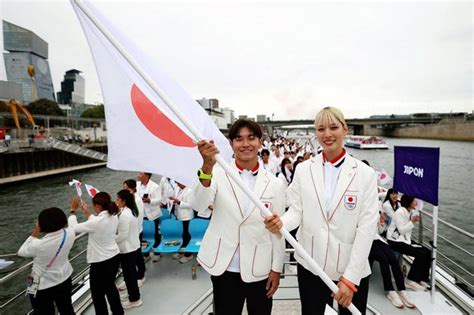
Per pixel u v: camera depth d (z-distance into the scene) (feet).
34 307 9.67
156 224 16.69
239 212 6.66
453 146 164.45
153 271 14.47
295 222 6.69
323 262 6.41
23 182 85.61
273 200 6.78
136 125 8.23
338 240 6.37
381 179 18.02
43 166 100.78
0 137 105.29
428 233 28.17
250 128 6.69
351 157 6.67
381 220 15.25
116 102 8.18
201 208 6.55
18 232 48.29
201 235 16.06
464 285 12.07
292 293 11.48
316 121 6.66
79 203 12.00
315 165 6.80
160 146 8.29
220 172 7.06
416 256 12.61
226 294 6.68
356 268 5.95
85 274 13.89
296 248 5.97
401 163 12.76
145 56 8.41
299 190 6.88
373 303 11.44
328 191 6.57
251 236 6.63
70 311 10.12
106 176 102.63
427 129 225.56
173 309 11.31
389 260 11.80
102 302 10.59
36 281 9.46
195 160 8.39
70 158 114.73
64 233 9.73
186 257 15.52
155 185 17.13
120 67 8.11
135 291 11.46
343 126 6.52
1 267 12.02
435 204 11.03
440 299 11.45
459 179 74.69
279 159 42.29
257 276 6.59
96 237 10.44
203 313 10.81
